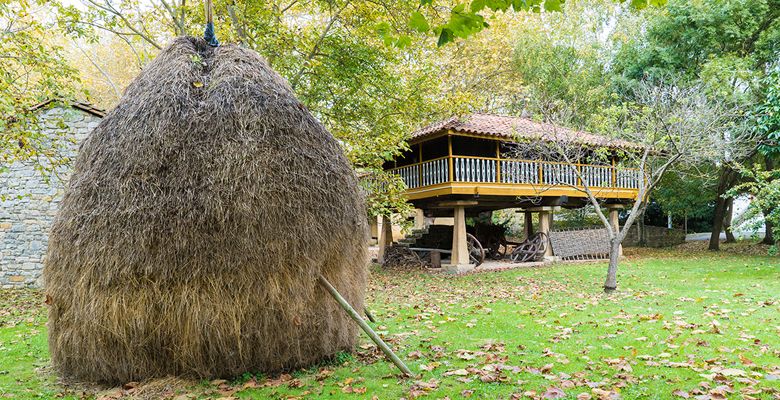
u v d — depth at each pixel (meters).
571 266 16.16
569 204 19.03
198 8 13.10
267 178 4.73
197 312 4.49
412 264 17.19
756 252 19.14
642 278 12.62
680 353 5.34
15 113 8.47
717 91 16.03
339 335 5.38
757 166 13.48
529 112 19.39
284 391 4.41
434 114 14.97
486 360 5.31
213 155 4.70
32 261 13.55
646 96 15.91
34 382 4.96
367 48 13.15
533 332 6.66
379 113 14.32
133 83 5.38
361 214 5.71
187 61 5.30
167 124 4.79
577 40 24.17
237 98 4.98
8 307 10.25
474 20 3.60
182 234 4.50
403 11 13.12
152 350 4.61
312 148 5.18
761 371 4.66
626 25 22.56
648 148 10.62
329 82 13.73
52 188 13.66
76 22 12.66
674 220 29.09
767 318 7.00
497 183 15.70
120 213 4.55
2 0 8.99
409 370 4.90
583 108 21.53
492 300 9.71
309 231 4.85
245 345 4.67
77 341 4.72
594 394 4.13
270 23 12.96
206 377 4.66
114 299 4.50
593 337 6.25
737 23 18.70
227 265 4.52
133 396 4.34
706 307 8.06
